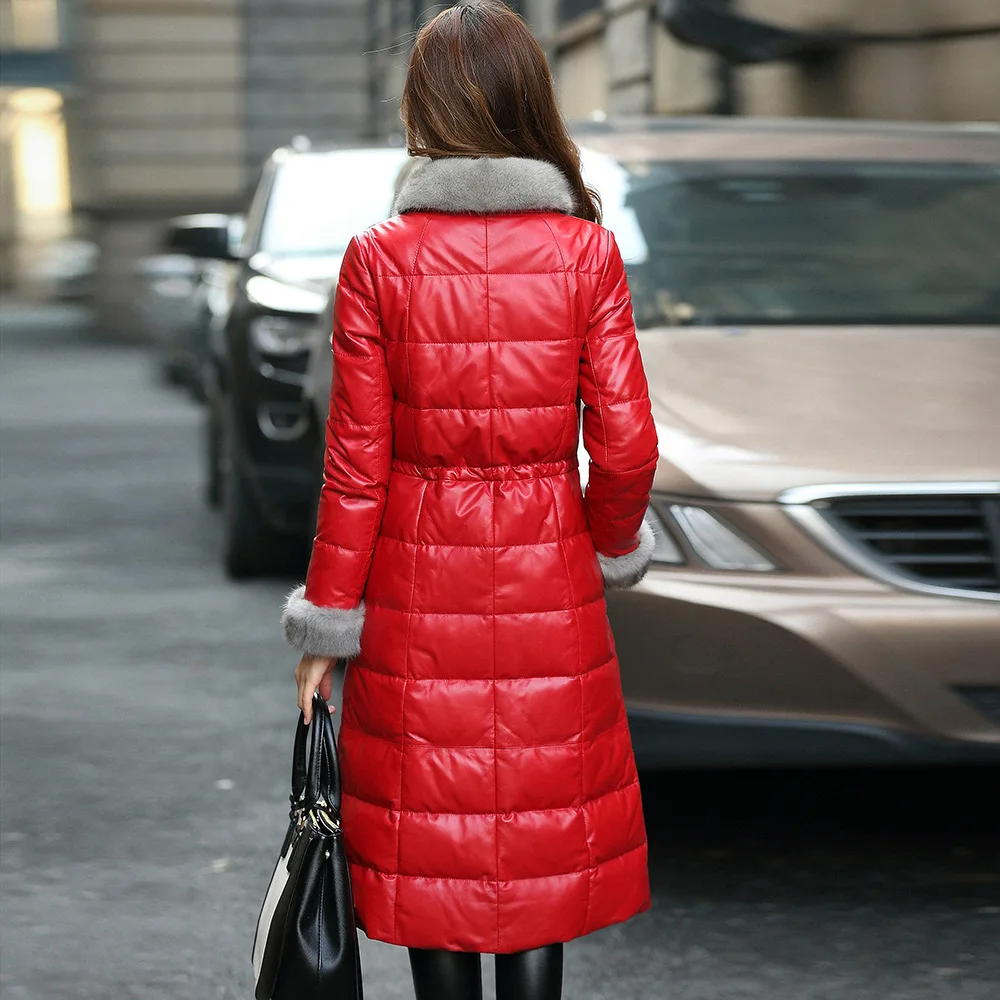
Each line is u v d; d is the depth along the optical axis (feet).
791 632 32.17
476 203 22.21
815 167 49.49
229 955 31.81
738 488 33.30
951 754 32.68
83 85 250.37
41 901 34.40
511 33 22.53
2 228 481.05
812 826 38.40
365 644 23.02
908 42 87.56
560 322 22.39
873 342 40.83
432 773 22.74
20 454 111.45
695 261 45.06
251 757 44.11
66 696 50.29
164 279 169.27
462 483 22.65
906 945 32.01
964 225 47.26
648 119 53.78
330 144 73.10
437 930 22.89
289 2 251.19
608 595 32.76
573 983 30.50
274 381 60.18
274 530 65.62
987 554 33.30
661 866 35.94
